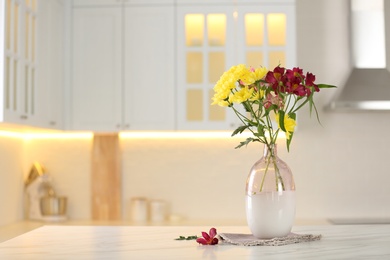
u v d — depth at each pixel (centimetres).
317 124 525
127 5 497
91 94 497
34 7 439
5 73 379
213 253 218
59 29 489
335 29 528
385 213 521
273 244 237
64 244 245
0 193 473
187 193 527
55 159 532
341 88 513
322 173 523
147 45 496
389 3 530
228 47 495
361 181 523
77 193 531
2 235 425
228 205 526
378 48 511
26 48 422
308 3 530
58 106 484
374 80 505
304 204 523
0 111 375
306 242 245
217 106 495
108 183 526
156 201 516
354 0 513
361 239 253
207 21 496
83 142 533
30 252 226
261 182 245
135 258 210
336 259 205
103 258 210
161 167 528
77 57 497
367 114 525
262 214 244
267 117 246
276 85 241
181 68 494
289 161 524
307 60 528
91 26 497
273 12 494
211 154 527
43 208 508
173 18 495
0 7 377
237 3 494
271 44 498
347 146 524
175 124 493
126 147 530
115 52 497
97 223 496
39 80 443
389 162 523
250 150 526
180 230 289
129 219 527
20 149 519
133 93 495
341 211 522
